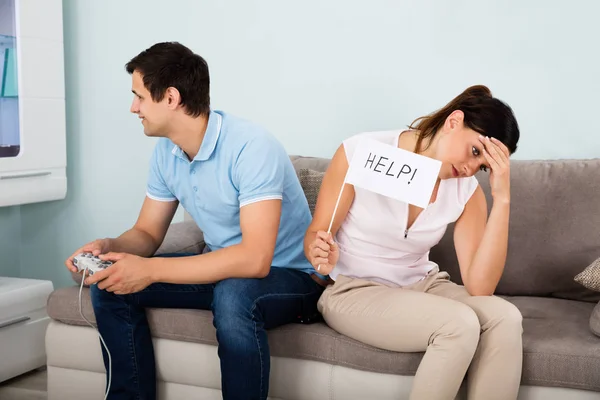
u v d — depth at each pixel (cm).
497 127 161
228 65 275
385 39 252
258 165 172
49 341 195
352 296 168
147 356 181
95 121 294
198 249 219
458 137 162
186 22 278
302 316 178
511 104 240
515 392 155
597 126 231
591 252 201
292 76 266
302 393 173
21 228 308
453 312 152
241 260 167
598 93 229
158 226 195
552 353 158
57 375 196
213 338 178
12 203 257
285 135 270
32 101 262
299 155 259
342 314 167
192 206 187
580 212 204
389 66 253
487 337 155
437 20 245
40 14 264
